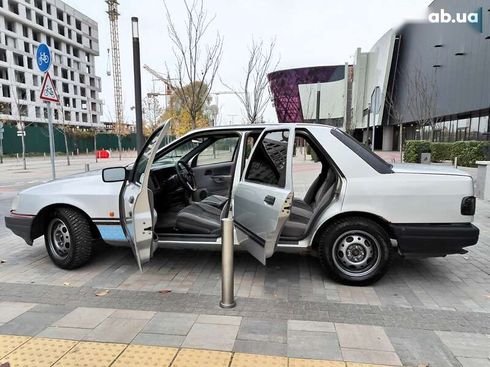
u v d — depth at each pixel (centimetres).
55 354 282
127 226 396
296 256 505
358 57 4522
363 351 285
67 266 455
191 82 1070
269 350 286
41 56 713
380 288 404
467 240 380
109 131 7112
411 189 386
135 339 302
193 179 573
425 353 283
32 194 461
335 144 406
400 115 3002
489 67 1991
